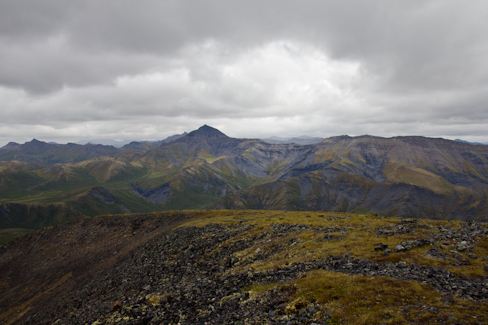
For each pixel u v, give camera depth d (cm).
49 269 9306
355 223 4897
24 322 5503
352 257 2997
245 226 6006
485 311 1656
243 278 3197
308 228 4975
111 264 6794
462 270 2291
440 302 1839
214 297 2833
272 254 3944
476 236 2912
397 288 2112
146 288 3984
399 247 2977
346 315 1867
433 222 3966
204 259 4622
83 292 5266
